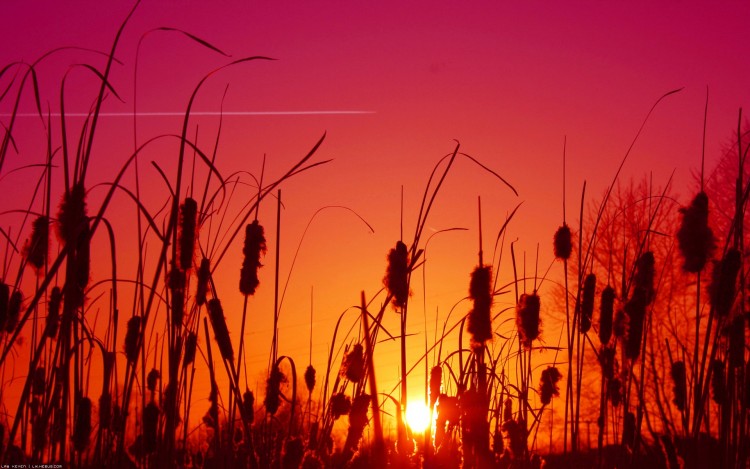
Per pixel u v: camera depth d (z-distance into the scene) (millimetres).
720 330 3338
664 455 4117
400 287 3424
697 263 3533
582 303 4512
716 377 3875
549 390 4641
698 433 3408
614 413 4570
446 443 3598
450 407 3598
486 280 3717
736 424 3416
